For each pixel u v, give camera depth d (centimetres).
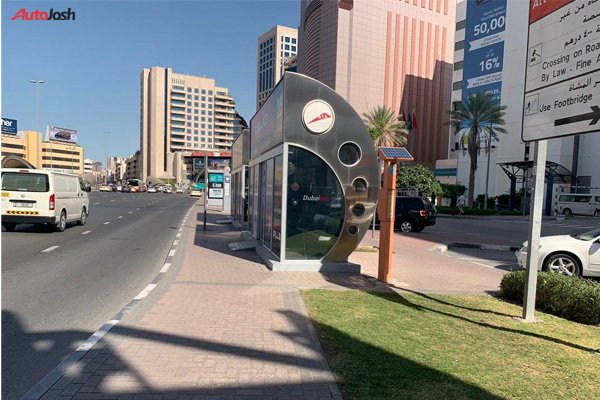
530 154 5219
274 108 995
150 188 8906
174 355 425
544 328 557
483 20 5950
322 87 895
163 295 662
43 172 1420
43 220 1415
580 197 4191
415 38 8375
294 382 371
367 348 451
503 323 571
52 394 343
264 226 1147
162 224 1967
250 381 372
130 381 367
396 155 810
